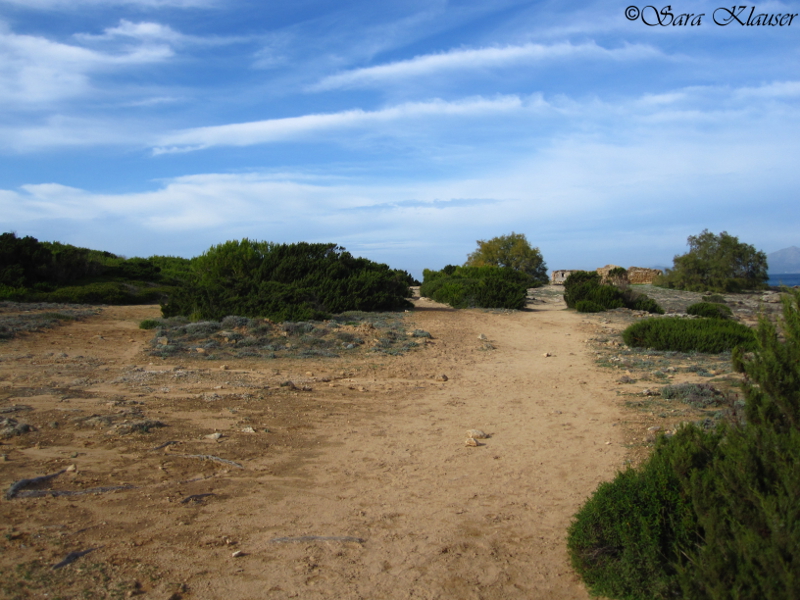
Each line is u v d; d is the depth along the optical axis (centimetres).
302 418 827
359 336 1670
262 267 2320
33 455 576
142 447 633
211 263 2306
